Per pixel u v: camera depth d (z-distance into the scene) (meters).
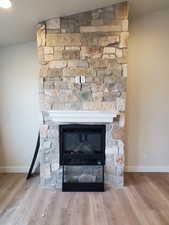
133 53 3.71
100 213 2.43
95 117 3.03
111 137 3.13
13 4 2.45
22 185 3.25
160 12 3.65
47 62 3.10
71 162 3.12
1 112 3.79
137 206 2.59
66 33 3.06
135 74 3.73
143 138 3.80
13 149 3.83
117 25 3.04
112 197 2.84
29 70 3.74
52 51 3.08
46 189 3.11
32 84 3.76
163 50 3.69
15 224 2.21
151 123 3.79
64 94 3.11
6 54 3.72
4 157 3.83
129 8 3.32
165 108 3.77
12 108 3.79
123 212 2.45
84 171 3.21
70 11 2.93
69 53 3.08
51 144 3.16
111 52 3.06
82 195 2.91
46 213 2.43
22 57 3.72
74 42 3.07
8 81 3.75
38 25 3.06
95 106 3.11
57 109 3.13
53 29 3.06
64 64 3.09
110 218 2.33
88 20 3.05
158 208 2.54
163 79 3.73
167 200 2.74
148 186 3.19
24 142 3.83
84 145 3.19
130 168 3.84
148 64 3.72
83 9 2.94
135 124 3.79
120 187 3.16
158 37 3.68
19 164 3.86
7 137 3.81
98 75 3.08
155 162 3.81
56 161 3.17
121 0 2.95
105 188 3.12
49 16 2.96
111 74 3.08
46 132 3.15
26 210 2.50
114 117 3.06
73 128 3.11
